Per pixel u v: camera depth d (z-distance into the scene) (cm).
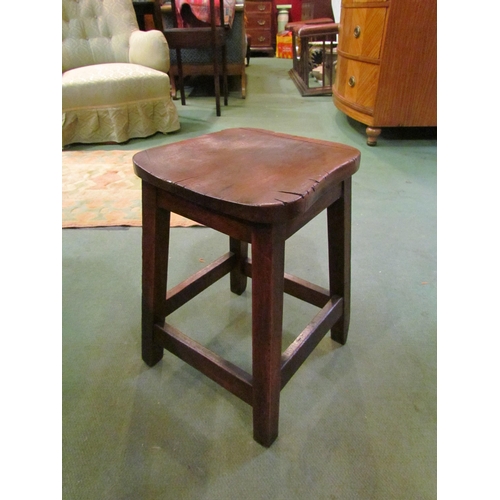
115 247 129
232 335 95
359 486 64
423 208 148
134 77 214
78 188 165
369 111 202
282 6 521
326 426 73
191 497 62
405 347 90
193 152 71
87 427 74
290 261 121
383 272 115
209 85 371
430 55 181
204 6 279
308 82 345
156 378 84
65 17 224
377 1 175
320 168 62
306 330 74
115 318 100
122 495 63
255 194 53
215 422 75
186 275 114
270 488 64
